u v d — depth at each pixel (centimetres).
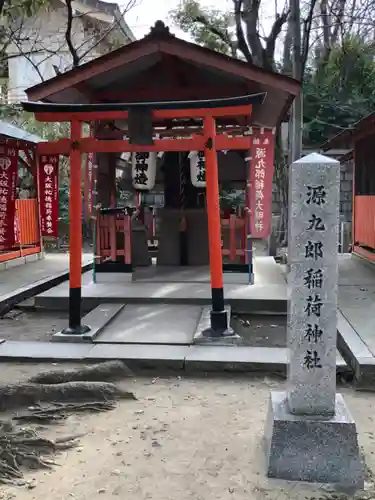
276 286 916
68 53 1750
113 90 859
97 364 580
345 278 1057
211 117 646
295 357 369
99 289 895
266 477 360
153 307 816
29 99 754
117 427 442
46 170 1248
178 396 517
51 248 1773
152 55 790
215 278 672
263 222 830
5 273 1102
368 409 483
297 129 1136
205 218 1099
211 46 1652
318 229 367
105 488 348
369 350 579
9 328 767
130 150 668
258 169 826
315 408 368
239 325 779
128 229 951
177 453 395
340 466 354
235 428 438
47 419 452
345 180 1911
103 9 1744
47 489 347
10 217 1155
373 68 1841
